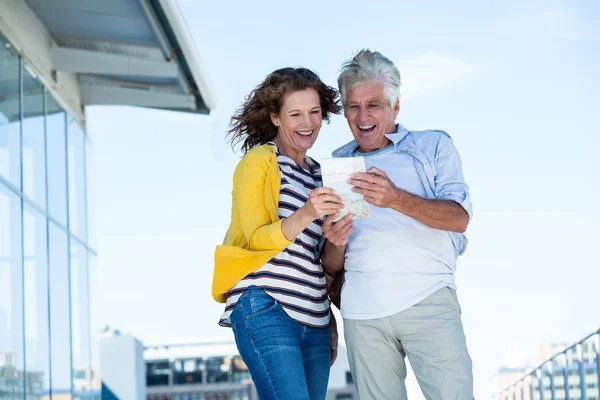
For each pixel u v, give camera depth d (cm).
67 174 1113
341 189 317
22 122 912
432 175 356
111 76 1159
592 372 579
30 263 905
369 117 361
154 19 912
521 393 853
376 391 350
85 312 1198
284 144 362
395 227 350
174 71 1040
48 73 1028
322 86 366
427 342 341
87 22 980
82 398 1150
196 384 2492
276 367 332
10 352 805
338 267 361
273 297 339
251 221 337
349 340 355
